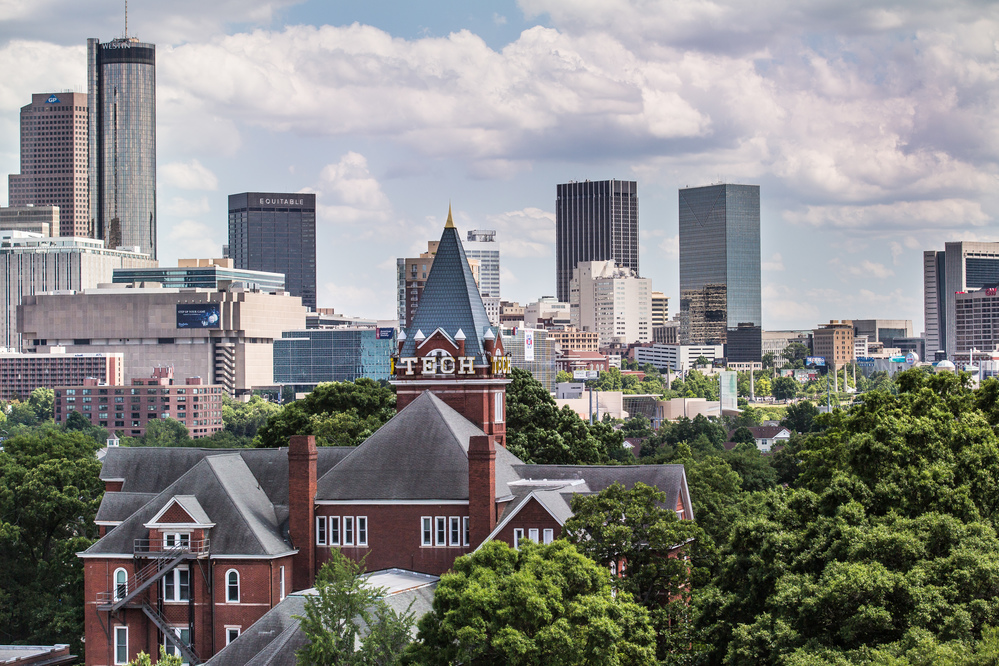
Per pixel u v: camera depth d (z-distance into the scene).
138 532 150.88
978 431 130.12
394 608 130.62
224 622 147.62
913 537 107.44
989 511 123.50
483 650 105.56
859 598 101.88
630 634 114.00
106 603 149.50
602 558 132.50
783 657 100.38
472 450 150.12
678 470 162.62
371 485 154.50
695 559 140.12
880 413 138.62
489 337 180.25
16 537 187.50
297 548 152.62
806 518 121.75
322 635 111.94
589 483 164.00
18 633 186.38
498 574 111.81
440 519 152.25
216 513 150.50
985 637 93.31
